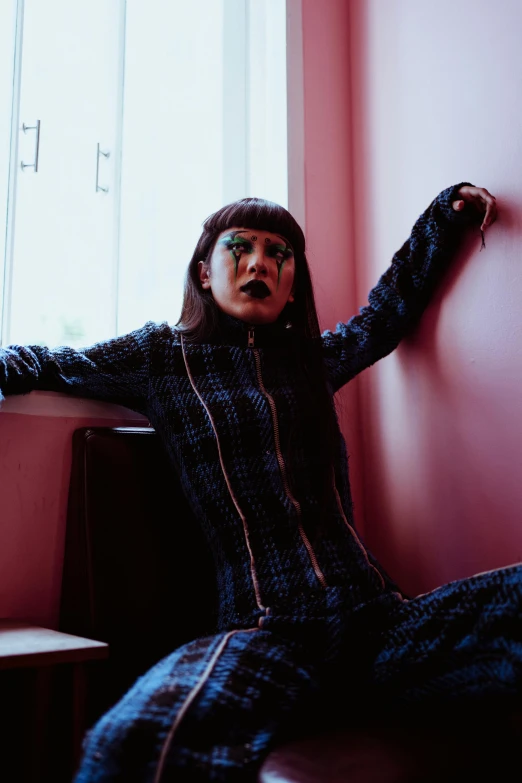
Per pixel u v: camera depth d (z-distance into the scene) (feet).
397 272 4.55
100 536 3.90
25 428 4.18
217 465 3.77
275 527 3.62
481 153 4.33
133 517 3.99
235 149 5.73
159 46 5.73
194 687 2.64
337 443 4.08
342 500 3.96
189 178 5.71
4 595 4.04
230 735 2.55
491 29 4.29
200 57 5.83
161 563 3.99
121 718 2.53
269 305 4.20
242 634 3.10
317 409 4.02
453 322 4.45
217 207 5.71
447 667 2.90
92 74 5.41
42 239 5.13
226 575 3.63
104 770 2.39
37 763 3.18
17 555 4.10
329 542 3.65
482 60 4.35
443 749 2.63
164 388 4.02
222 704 2.61
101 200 5.37
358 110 5.61
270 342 4.25
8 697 3.66
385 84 5.28
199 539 4.13
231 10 5.82
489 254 4.21
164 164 5.65
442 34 4.70
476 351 4.27
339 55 5.73
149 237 5.55
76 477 4.07
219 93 5.81
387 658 3.09
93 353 4.02
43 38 5.23
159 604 3.93
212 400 3.92
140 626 3.85
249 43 5.81
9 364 3.65
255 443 3.82
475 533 4.24
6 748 3.61
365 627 3.27
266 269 4.17
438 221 4.40
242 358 4.11
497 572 2.96
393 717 2.95
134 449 4.12
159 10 5.75
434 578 4.54
